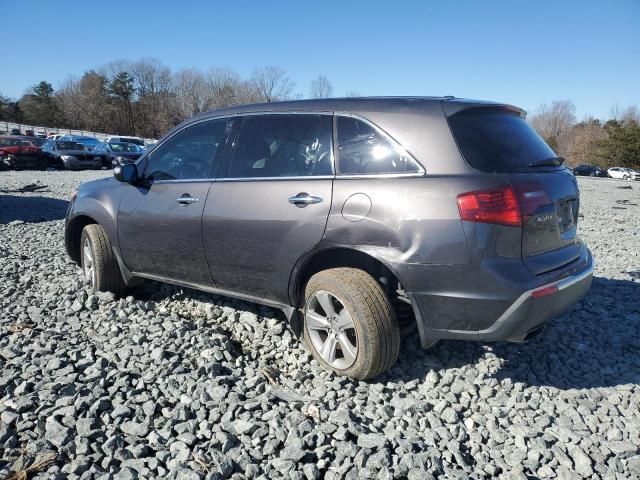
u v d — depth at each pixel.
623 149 59.59
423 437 2.89
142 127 88.06
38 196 13.70
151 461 2.58
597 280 5.89
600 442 2.90
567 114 94.94
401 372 3.57
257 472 2.54
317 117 3.64
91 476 2.46
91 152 27.00
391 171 3.26
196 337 4.04
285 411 3.04
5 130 59.28
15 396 3.13
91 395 3.13
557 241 3.40
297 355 3.85
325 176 3.47
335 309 3.45
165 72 88.75
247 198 3.74
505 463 2.73
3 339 3.96
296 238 3.49
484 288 3.02
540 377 3.61
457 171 3.11
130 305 4.73
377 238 3.20
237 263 3.84
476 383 3.46
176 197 4.18
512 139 3.42
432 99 3.44
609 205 16.27
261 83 84.62
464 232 3.01
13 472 2.48
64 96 87.56
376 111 3.42
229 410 3.03
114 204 4.69
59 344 3.89
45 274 5.71
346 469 2.55
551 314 3.20
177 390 3.25
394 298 3.50
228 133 4.07
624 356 3.95
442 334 3.20
